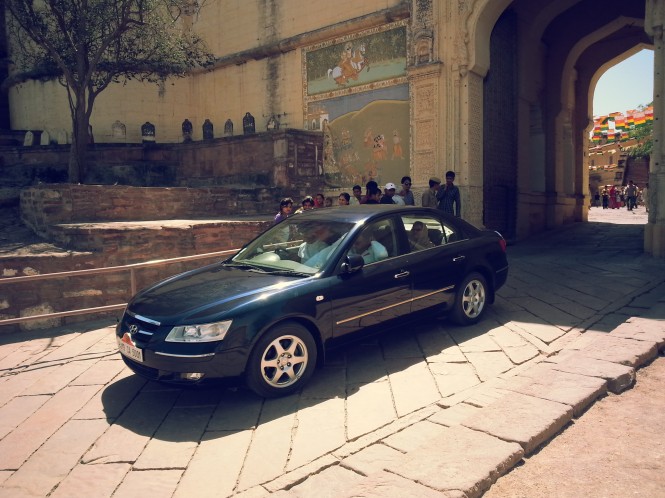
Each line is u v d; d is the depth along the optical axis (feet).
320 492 9.02
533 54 51.90
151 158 56.65
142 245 27.20
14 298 22.61
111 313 25.16
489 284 19.71
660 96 31.04
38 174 55.21
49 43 41.19
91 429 12.17
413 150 41.42
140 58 52.70
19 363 17.13
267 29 53.78
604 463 9.55
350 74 46.44
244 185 49.65
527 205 50.26
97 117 61.72
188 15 61.41
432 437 10.87
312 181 47.93
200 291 14.29
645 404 11.98
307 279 14.37
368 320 15.35
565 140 62.03
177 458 10.70
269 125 53.83
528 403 11.57
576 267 30.12
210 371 12.49
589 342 16.67
